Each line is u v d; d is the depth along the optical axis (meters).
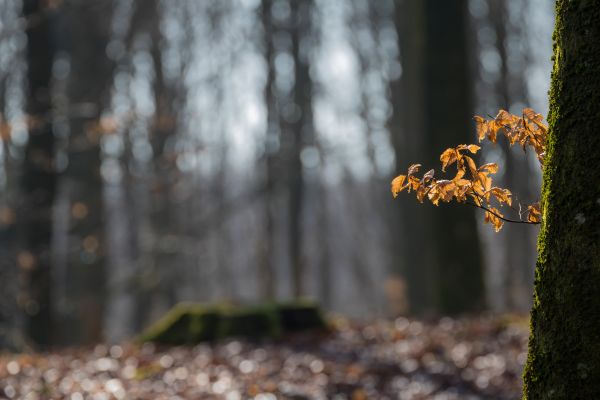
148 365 7.56
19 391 6.39
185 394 6.46
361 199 30.97
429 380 7.15
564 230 1.91
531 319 2.04
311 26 23.75
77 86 17.42
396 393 6.79
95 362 7.70
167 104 18.72
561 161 1.93
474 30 22.89
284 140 22.97
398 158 21.42
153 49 20.08
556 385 1.92
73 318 16.53
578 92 1.90
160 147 17.39
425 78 11.22
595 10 1.89
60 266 14.41
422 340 8.44
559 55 1.98
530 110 2.22
